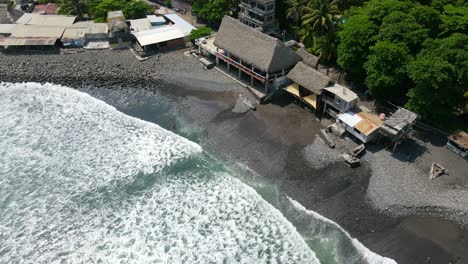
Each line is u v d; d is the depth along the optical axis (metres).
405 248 37.09
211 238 38.44
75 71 65.12
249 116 54.50
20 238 38.84
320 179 44.44
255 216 40.53
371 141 48.44
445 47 46.66
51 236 39.00
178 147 49.81
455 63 45.69
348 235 38.56
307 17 61.19
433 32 53.59
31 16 77.19
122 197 42.88
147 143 50.56
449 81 44.97
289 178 44.88
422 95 46.91
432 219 39.53
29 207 41.94
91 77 63.88
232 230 39.16
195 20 79.81
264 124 52.94
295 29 70.00
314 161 46.66
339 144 48.59
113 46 70.88
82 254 37.25
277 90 58.16
